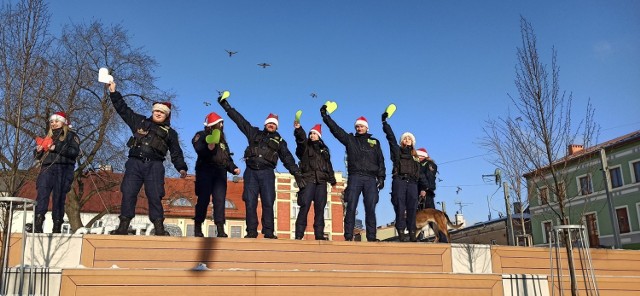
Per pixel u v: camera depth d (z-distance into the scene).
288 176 45.50
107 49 20.31
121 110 7.27
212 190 7.74
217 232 7.65
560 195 8.32
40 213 6.81
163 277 6.38
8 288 5.88
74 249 6.44
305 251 7.30
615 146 33.44
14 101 5.98
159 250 6.70
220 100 8.08
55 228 7.03
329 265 7.36
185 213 38.16
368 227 8.39
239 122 8.02
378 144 8.78
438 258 7.93
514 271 8.33
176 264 6.71
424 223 9.90
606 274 8.83
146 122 7.25
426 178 10.70
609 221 33.03
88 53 19.56
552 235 8.05
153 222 7.04
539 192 9.52
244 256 7.02
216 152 7.65
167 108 7.37
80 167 20.03
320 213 8.34
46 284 6.01
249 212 7.68
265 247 7.14
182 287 6.42
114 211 23.94
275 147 7.94
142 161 7.02
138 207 24.16
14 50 6.09
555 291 8.20
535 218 34.03
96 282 6.15
